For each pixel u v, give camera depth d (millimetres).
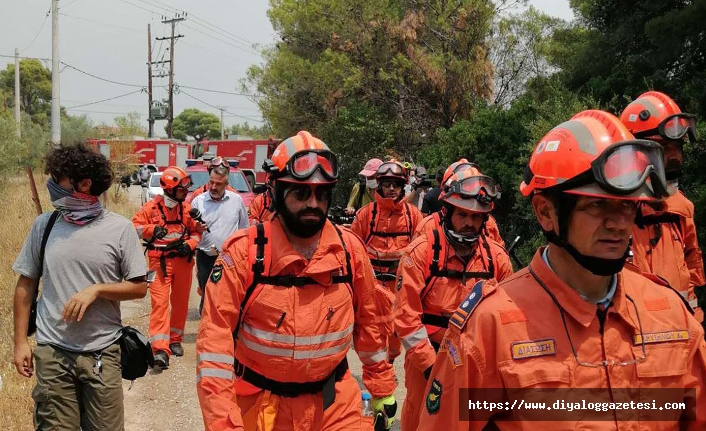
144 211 6703
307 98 23391
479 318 1816
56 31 19234
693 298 3752
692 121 3502
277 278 2873
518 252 10086
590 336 1758
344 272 3002
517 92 17812
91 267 3686
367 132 18922
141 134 39562
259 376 2922
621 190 1636
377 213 6422
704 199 6516
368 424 3107
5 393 5332
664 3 11789
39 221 3795
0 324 7047
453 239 3996
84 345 3666
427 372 3752
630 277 1896
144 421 5402
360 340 3219
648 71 11648
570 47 15125
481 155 11852
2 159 18922
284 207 2877
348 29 20156
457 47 18266
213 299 2828
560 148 1773
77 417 3709
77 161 3646
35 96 70062
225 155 28781
